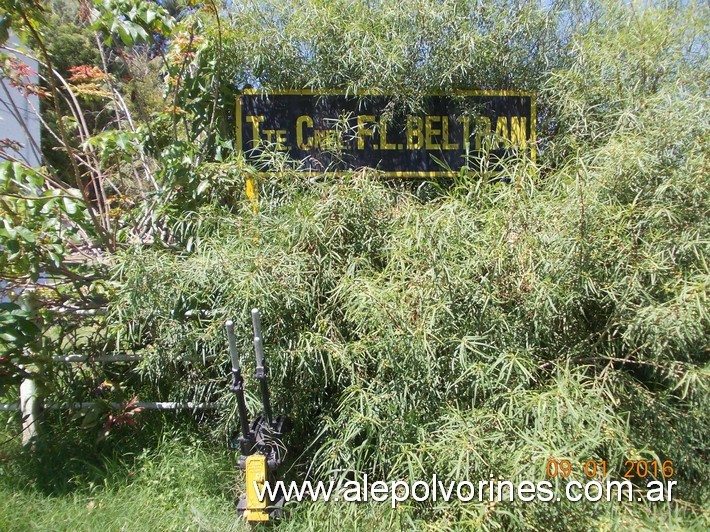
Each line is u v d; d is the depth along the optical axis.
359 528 2.54
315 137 4.12
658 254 2.64
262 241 3.12
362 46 3.88
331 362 2.81
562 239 2.68
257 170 3.79
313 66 4.12
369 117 4.12
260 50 4.06
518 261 2.68
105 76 4.41
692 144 2.85
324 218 3.07
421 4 3.94
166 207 3.70
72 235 3.51
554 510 2.20
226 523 2.70
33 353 3.30
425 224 2.64
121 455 3.23
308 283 2.97
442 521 2.30
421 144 4.12
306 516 2.68
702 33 3.99
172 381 3.36
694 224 2.74
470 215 2.91
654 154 2.83
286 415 2.98
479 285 2.68
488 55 4.07
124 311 3.11
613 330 2.88
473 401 2.49
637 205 2.81
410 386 2.62
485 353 2.62
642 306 2.65
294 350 2.84
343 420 2.77
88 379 3.54
